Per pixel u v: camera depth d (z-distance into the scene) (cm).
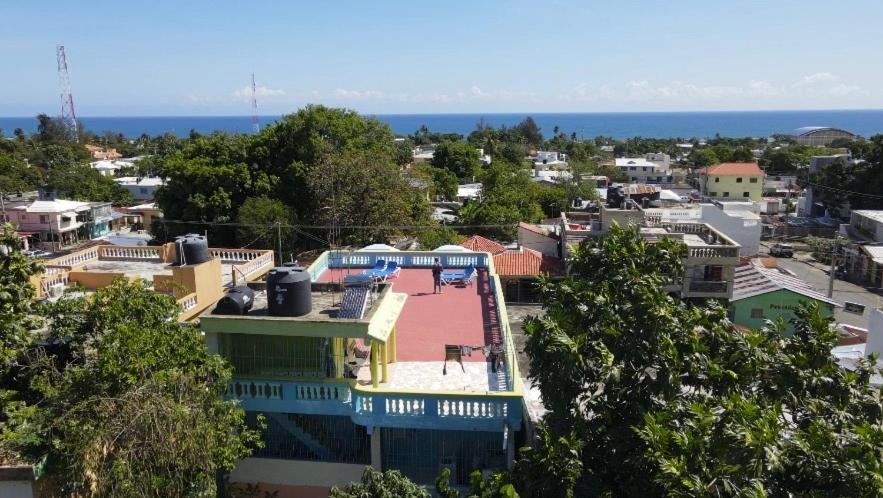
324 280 2573
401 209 5478
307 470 1708
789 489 1034
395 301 1855
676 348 1270
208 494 1392
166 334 1486
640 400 1245
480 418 1584
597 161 15112
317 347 1642
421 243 5488
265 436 1747
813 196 9162
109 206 8006
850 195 8569
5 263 1483
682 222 4922
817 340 1291
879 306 5159
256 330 1592
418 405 1598
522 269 4678
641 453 1150
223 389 1527
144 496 1244
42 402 1476
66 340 1548
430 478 1694
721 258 3972
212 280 2203
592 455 1241
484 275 2792
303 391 1647
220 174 5859
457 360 1881
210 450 1346
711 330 1351
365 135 6638
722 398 1148
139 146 18912
